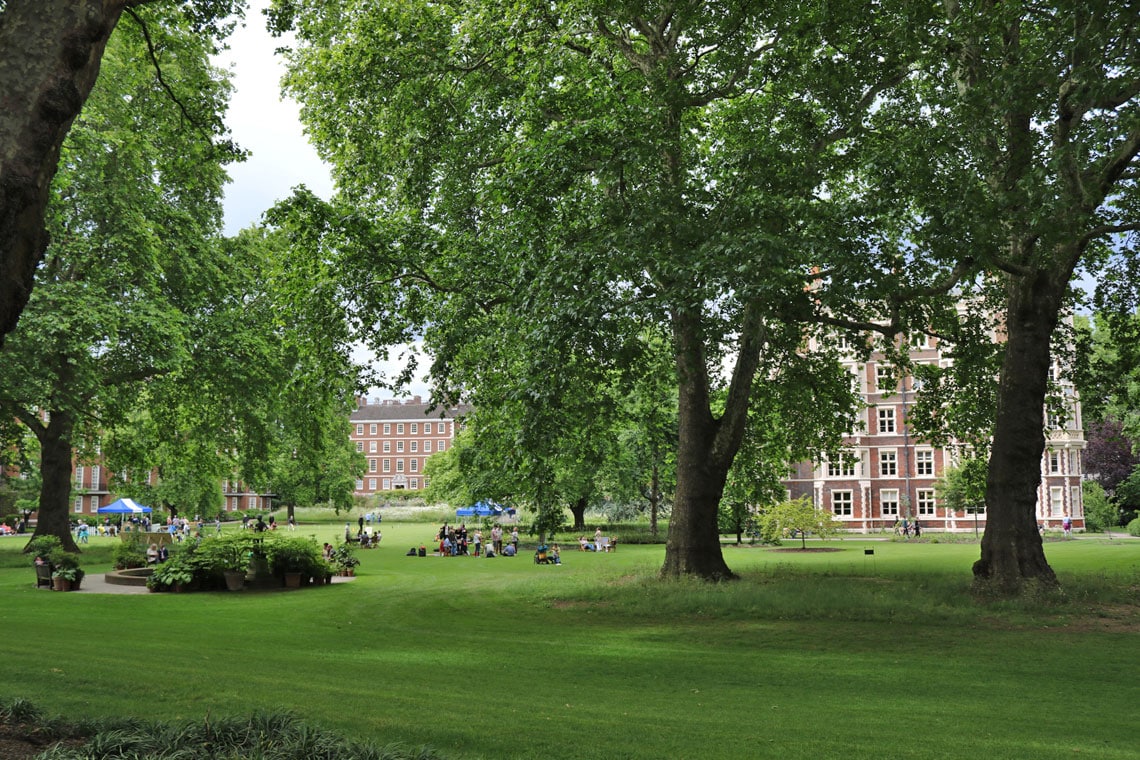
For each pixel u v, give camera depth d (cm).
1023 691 1025
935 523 6862
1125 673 1152
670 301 1514
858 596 1906
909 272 1692
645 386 2592
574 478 5012
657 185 1745
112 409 3422
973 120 1523
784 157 1712
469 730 718
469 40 2058
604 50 2181
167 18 1395
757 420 2809
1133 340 2298
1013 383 1966
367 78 2167
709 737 725
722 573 2284
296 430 3825
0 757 536
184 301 3428
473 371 2355
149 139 3089
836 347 2655
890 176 1509
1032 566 1903
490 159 2216
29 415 3459
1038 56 1456
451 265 2116
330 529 7625
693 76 1916
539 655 1298
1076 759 677
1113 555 3134
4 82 575
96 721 625
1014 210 1583
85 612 1855
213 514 8038
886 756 671
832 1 1698
